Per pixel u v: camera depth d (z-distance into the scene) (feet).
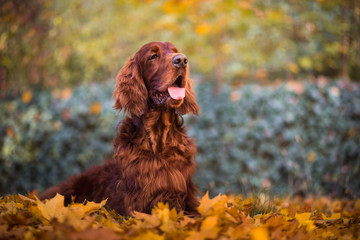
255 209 10.91
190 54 27.50
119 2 22.72
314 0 24.64
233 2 19.92
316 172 18.79
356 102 19.54
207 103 19.71
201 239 6.75
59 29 26.81
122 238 6.61
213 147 19.10
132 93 10.41
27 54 25.03
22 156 20.38
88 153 19.57
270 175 18.70
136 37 27.89
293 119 18.78
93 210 8.55
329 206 13.89
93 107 19.62
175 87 10.16
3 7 24.47
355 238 8.19
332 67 27.12
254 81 29.19
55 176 20.08
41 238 6.60
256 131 18.94
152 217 7.91
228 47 25.96
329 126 19.03
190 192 10.18
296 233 7.96
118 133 10.55
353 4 25.29
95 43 26.76
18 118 20.70
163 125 10.03
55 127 20.08
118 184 10.10
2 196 11.19
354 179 19.04
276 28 27.35
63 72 27.25
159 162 9.70
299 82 19.58
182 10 19.69
